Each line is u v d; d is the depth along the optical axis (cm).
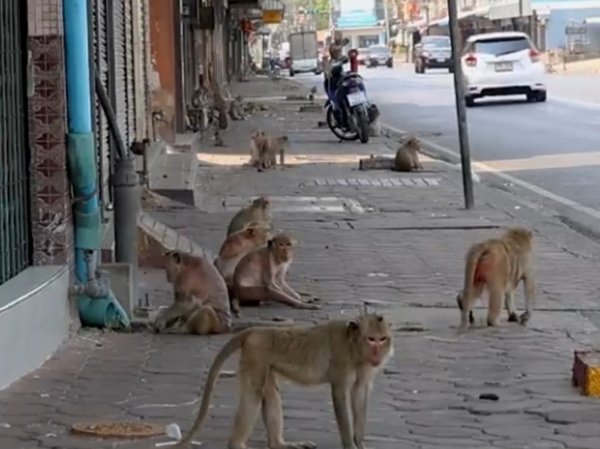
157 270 1233
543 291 1145
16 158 897
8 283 861
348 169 2267
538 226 1559
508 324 993
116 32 1527
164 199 1706
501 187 1989
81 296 950
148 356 883
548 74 5884
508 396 779
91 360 866
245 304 1062
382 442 678
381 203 1780
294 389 783
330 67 3075
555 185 1992
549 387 800
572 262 1303
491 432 700
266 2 7356
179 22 2723
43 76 920
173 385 804
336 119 2916
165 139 2473
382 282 1188
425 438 688
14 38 898
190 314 953
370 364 621
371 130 2980
